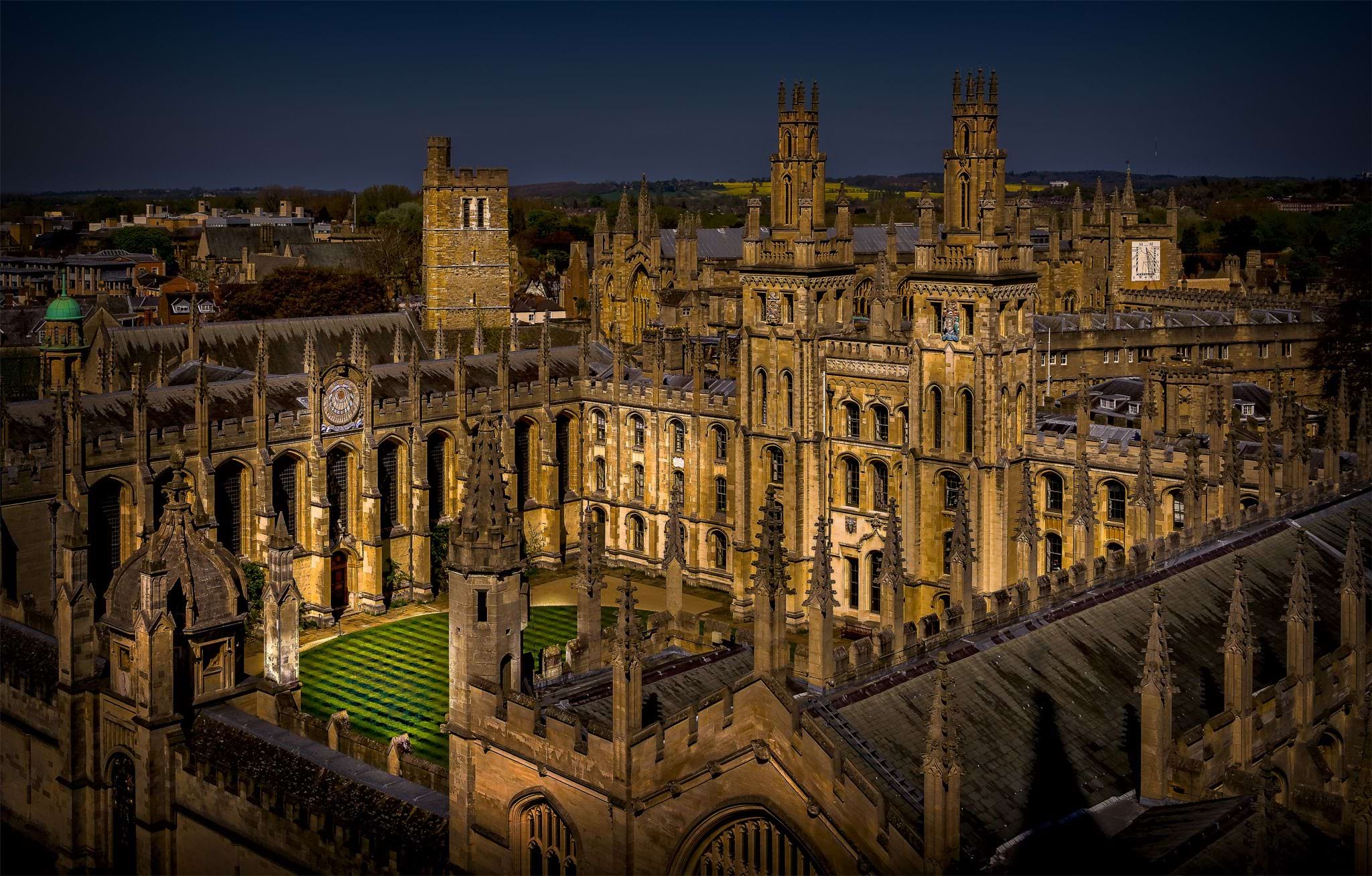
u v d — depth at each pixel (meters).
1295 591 67.50
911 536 123.56
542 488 153.25
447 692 113.38
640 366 166.62
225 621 77.25
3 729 83.88
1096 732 63.88
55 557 113.94
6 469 112.31
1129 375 168.12
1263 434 118.50
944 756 50.28
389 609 138.12
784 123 128.75
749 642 71.25
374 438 136.38
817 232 129.50
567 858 60.50
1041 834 56.22
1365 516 96.19
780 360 130.88
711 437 143.38
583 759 58.28
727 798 56.44
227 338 159.88
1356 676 73.19
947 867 50.56
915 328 121.81
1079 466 91.00
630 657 56.31
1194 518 90.19
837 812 53.22
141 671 73.75
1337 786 70.19
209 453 124.69
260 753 72.75
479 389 147.38
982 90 118.56
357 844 66.00
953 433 120.44
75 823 77.94
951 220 120.94
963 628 68.31
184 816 74.50
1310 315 197.62
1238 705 62.91
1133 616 73.25
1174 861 51.00
